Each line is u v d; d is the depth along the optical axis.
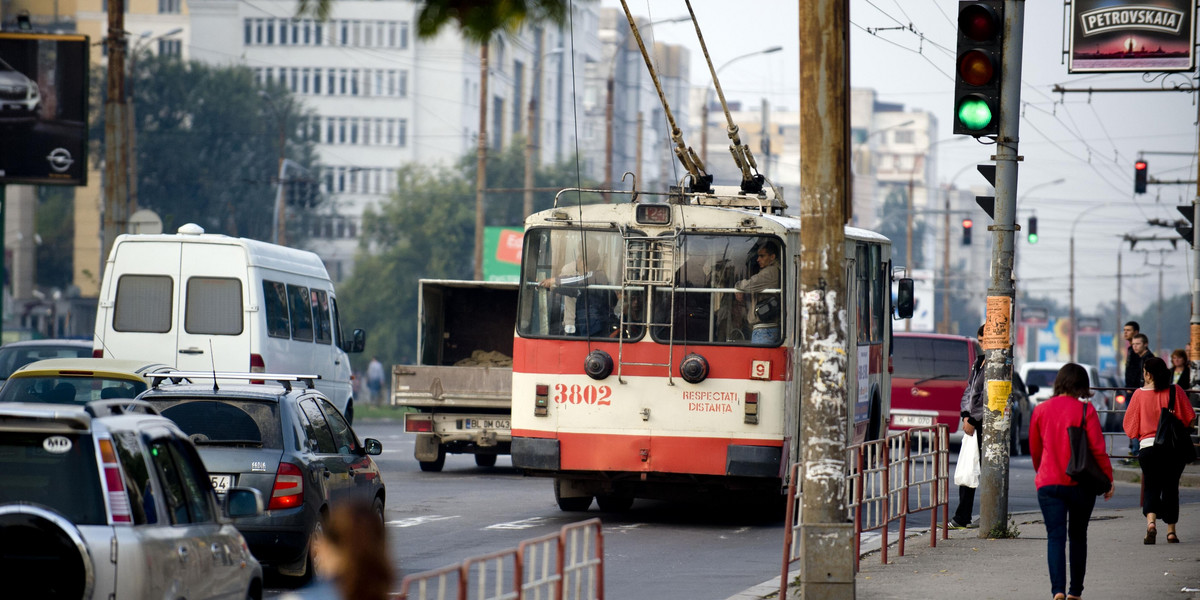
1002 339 38.53
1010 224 37.50
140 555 17.89
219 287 56.16
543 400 41.78
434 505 47.94
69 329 195.50
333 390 65.81
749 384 40.88
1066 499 27.58
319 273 65.12
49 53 82.50
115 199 73.50
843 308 26.72
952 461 74.50
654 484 42.47
